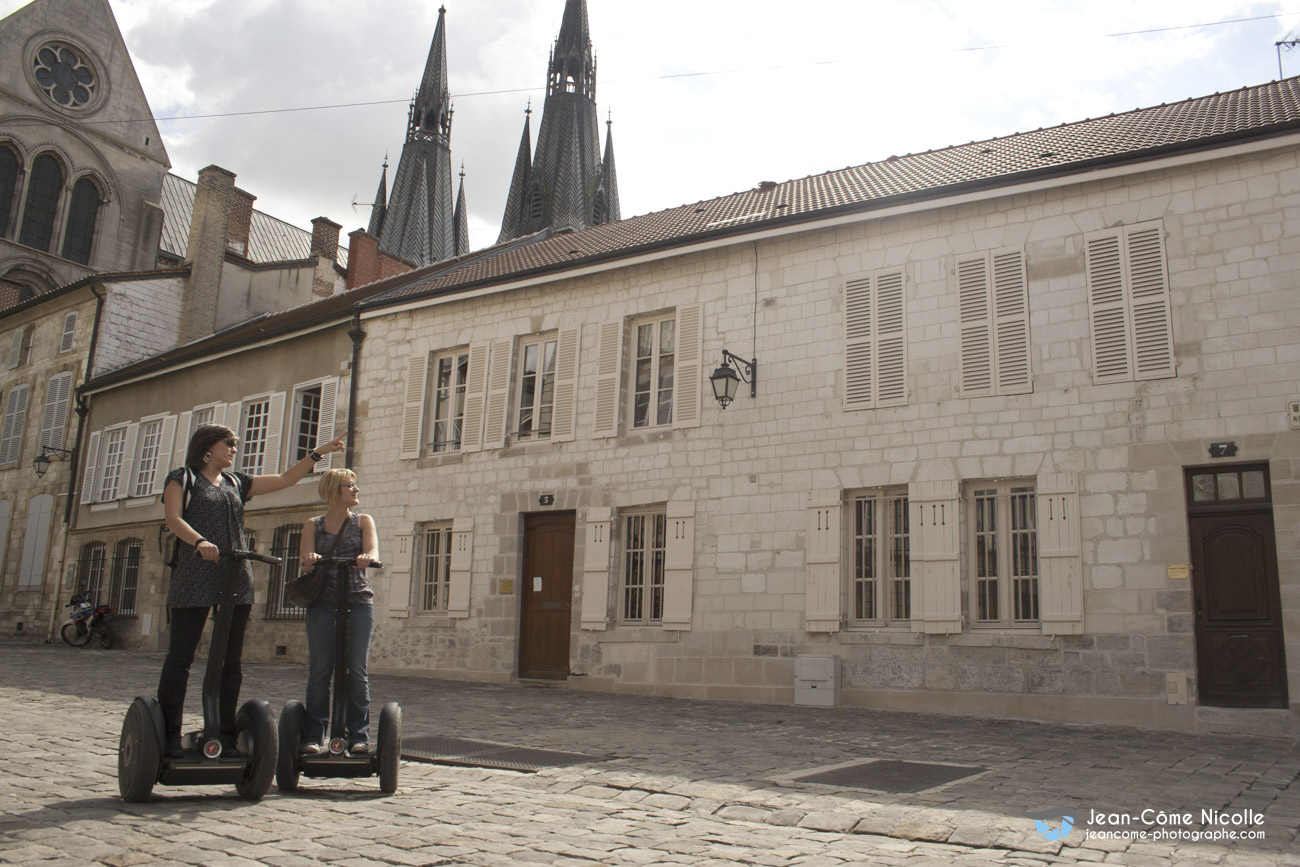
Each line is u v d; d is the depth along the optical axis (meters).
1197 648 10.00
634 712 10.70
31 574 25.72
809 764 6.93
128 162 45.62
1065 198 11.48
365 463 17.47
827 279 12.98
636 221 19.11
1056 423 11.05
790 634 12.34
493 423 15.86
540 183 75.31
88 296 26.64
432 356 17.16
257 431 20.34
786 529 12.62
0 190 41.81
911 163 15.19
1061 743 8.52
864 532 12.21
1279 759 7.60
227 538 5.16
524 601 15.06
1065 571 10.66
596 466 14.54
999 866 4.16
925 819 4.93
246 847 4.22
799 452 12.73
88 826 4.50
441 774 6.35
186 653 5.14
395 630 16.27
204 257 28.42
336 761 5.44
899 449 11.98
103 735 7.63
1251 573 9.91
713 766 6.73
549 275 15.37
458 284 16.55
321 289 31.72
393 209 77.81
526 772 6.43
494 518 15.49
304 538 5.68
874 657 11.68
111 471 24.25
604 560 14.05
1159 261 10.82
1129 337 10.84
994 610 11.21
